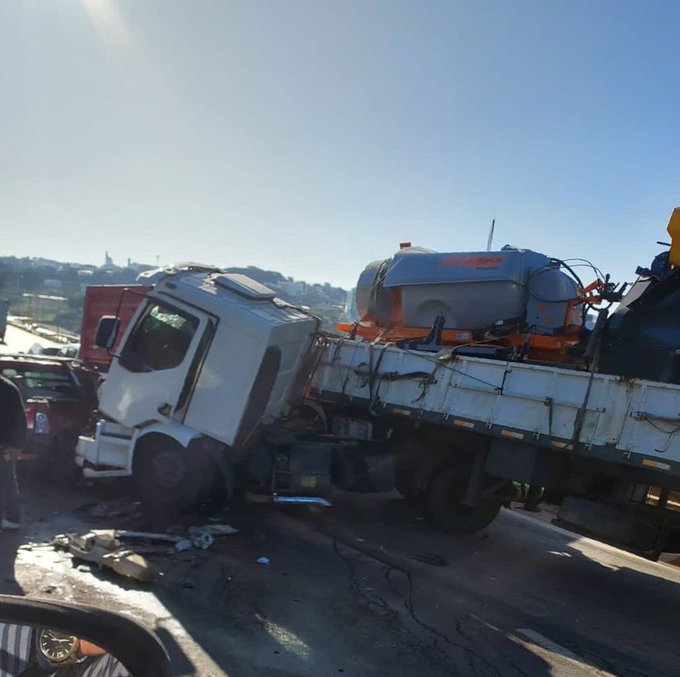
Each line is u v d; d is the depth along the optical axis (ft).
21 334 119.14
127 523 22.08
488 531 28.60
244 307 23.81
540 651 16.21
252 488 24.68
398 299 29.86
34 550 18.35
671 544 20.63
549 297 26.76
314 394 28.94
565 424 20.95
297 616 16.21
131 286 34.04
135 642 6.05
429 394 24.77
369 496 31.68
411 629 16.34
